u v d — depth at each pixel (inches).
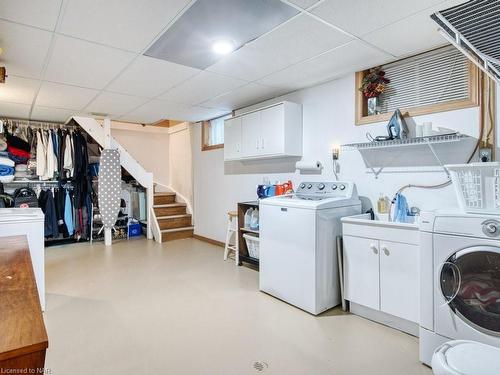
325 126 130.3
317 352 80.5
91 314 101.7
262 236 121.4
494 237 63.9
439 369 50.0
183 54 99.7
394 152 107.6
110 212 199.9
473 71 89.4
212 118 205.5
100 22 79.4
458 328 69.4
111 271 148.0
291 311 104.9
